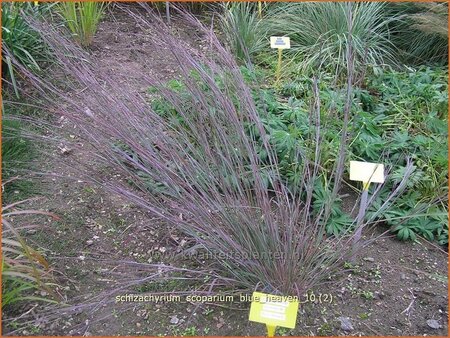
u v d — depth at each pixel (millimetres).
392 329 2033
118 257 2334
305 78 3428
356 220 2422
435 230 2506
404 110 3193
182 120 2684
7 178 2689
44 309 2070
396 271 2301
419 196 2602
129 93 2484
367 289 2197
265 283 2031
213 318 2059
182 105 2543
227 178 2213
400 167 2645
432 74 3533
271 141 2648
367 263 2334
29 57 3270
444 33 3729
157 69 3543
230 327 2021
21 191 2654
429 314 2104
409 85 3420
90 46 3752
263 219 2156
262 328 2018
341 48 3758
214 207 2162
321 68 3725
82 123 2393
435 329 2041
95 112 2412
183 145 2564
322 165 2709
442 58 4004
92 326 2023
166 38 2488
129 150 2709
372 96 3359
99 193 2676
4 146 2773
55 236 2422
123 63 3580
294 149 2627
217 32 4125
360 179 2312
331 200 2180
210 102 2488
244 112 2480
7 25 3172
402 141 2840
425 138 2867
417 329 2039
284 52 3934
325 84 3346
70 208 2572
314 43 3982
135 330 2012
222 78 2406
